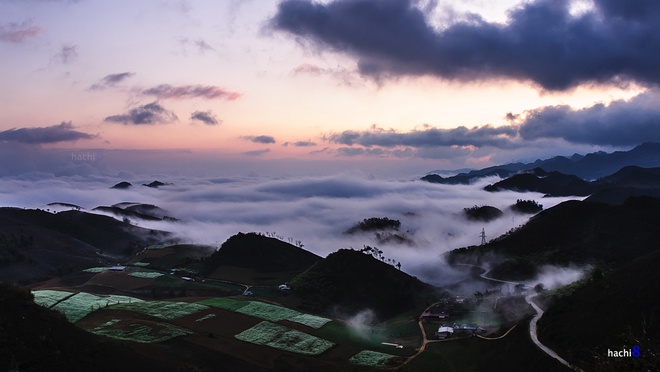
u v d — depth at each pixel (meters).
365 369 131.50
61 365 88.81
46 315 102.56
